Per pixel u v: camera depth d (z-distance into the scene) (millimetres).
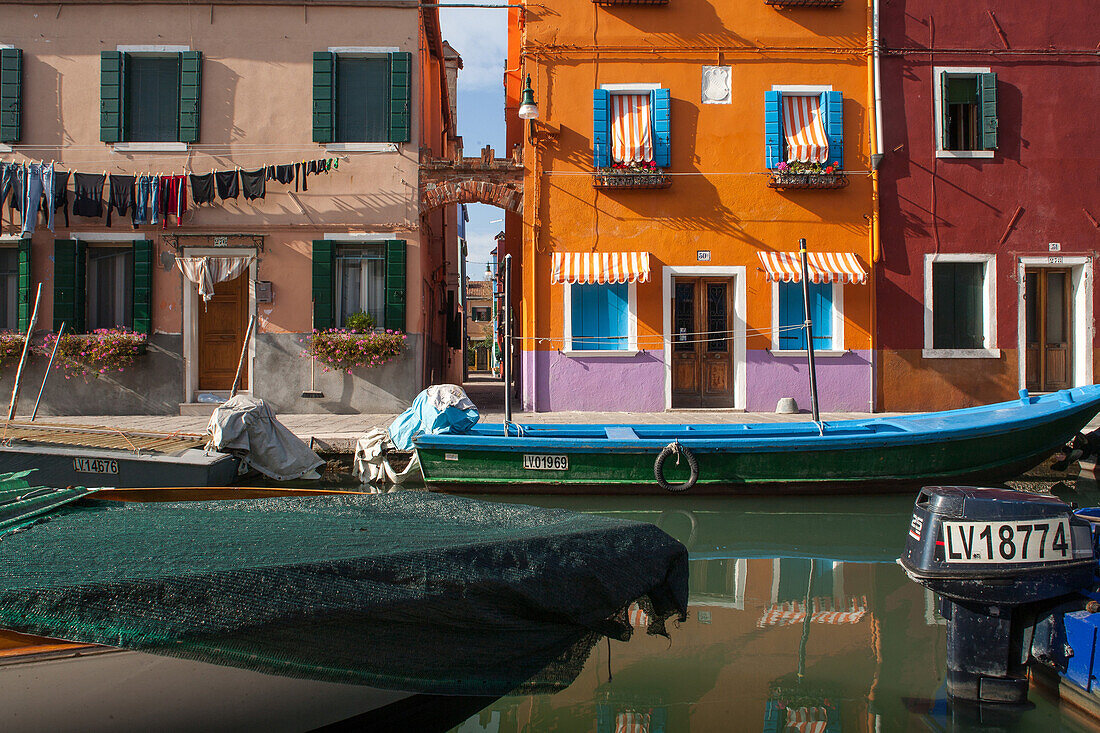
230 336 14062
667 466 8711
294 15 13805
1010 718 3709
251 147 13797
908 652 4508
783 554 6727
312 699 3371
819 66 14016
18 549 3342
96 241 13695
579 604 3568
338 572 3146
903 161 14047
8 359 13422
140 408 13625
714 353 14102
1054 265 14188
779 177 13734
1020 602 3795
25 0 13570
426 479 9008
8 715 2955
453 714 3777
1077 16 14180
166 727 3154
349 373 13727
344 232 13828
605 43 13859
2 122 13586
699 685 4098
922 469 8953
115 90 13594
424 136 14750
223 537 3586
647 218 13922
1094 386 9578
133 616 2850
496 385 21453
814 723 3662
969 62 14078
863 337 13969
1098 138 14227
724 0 13906
